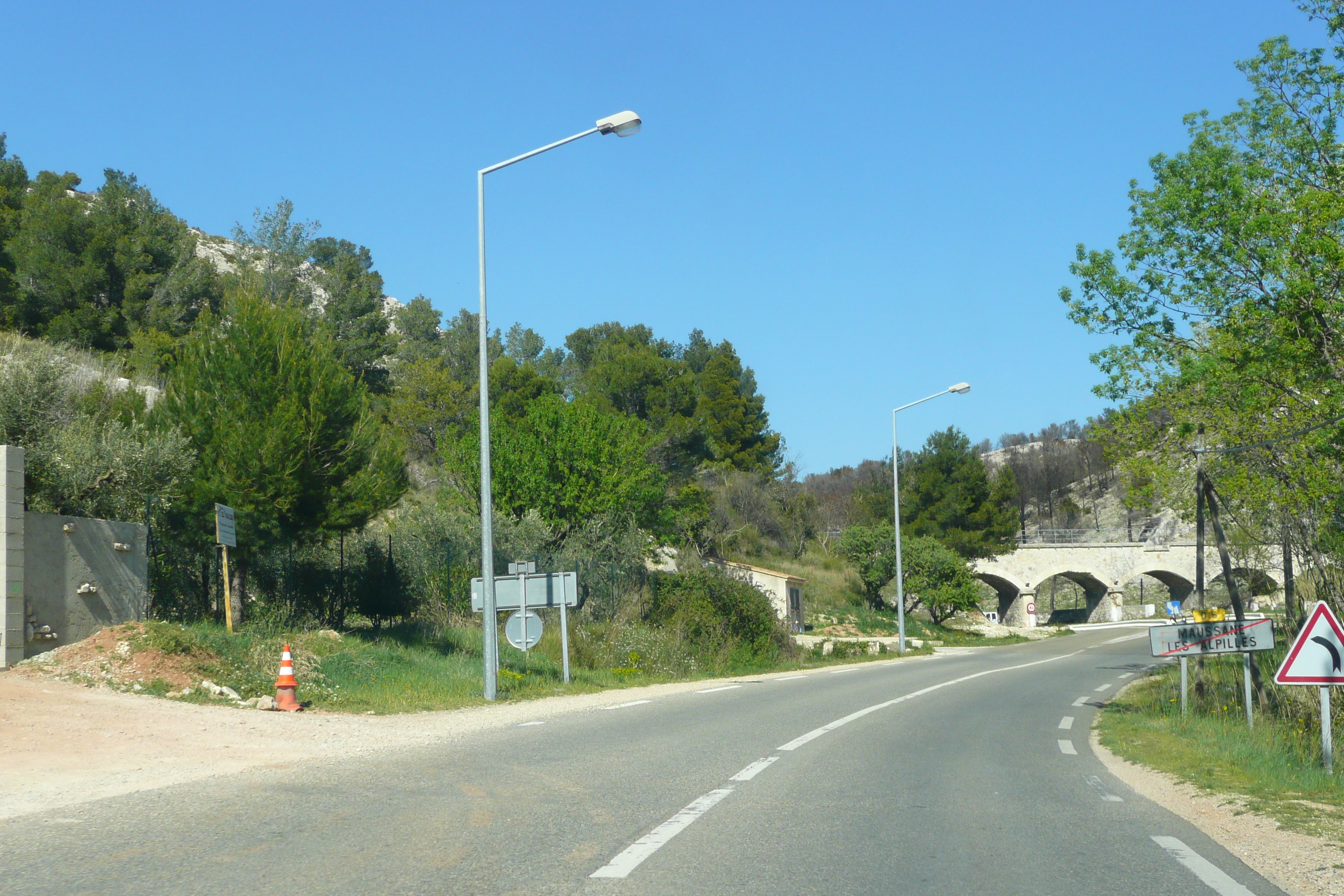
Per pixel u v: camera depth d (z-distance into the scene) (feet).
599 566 100.53
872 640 157.07
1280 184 51.24
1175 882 19.84
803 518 234.79
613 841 22.24
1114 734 45.55
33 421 61.05
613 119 56.34
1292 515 55.31
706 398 235.20
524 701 57.98
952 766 35.58
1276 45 51.60
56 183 215.10
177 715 41.47
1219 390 52.06
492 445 112.16
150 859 20.17
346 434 64.18
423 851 21.03
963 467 228.63
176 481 58.34
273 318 62.85
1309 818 26.89
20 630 45.34
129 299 151.84
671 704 57.72
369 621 77.10
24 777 29.14
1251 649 48.19
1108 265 54.34
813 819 25.36
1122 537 330.34
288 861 20.08
